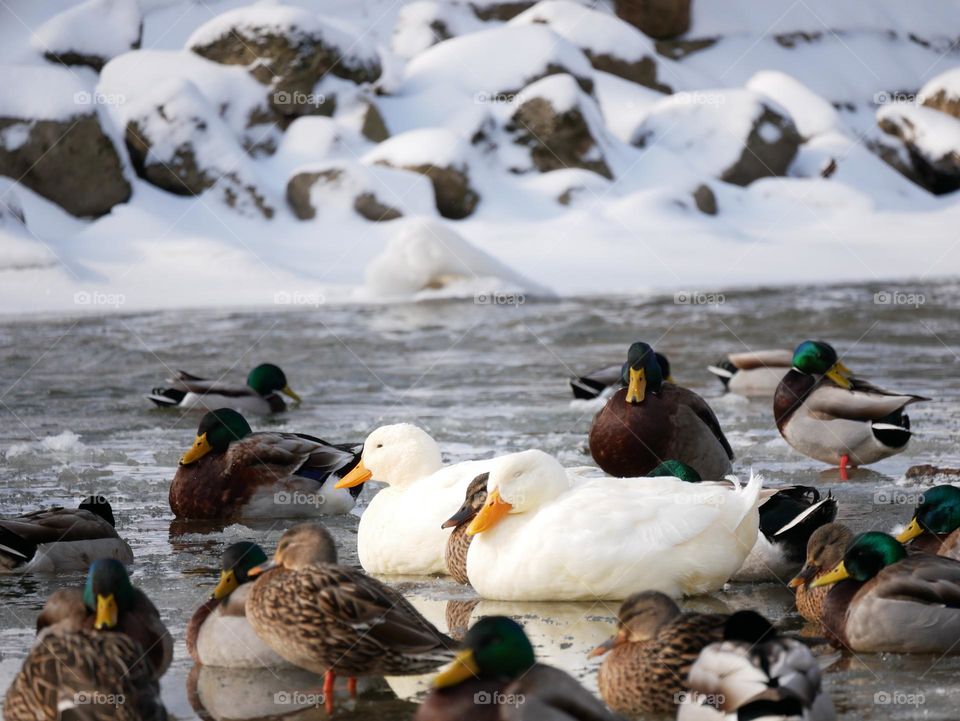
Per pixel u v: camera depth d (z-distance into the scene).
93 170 27.61
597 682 6.14
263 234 27.98
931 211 33.94
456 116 31.84
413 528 8.29
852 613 6.60
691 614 5.92
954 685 6.13
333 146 30.84
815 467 11.48
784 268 27.27
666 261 27.42
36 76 27.98
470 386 15.96
